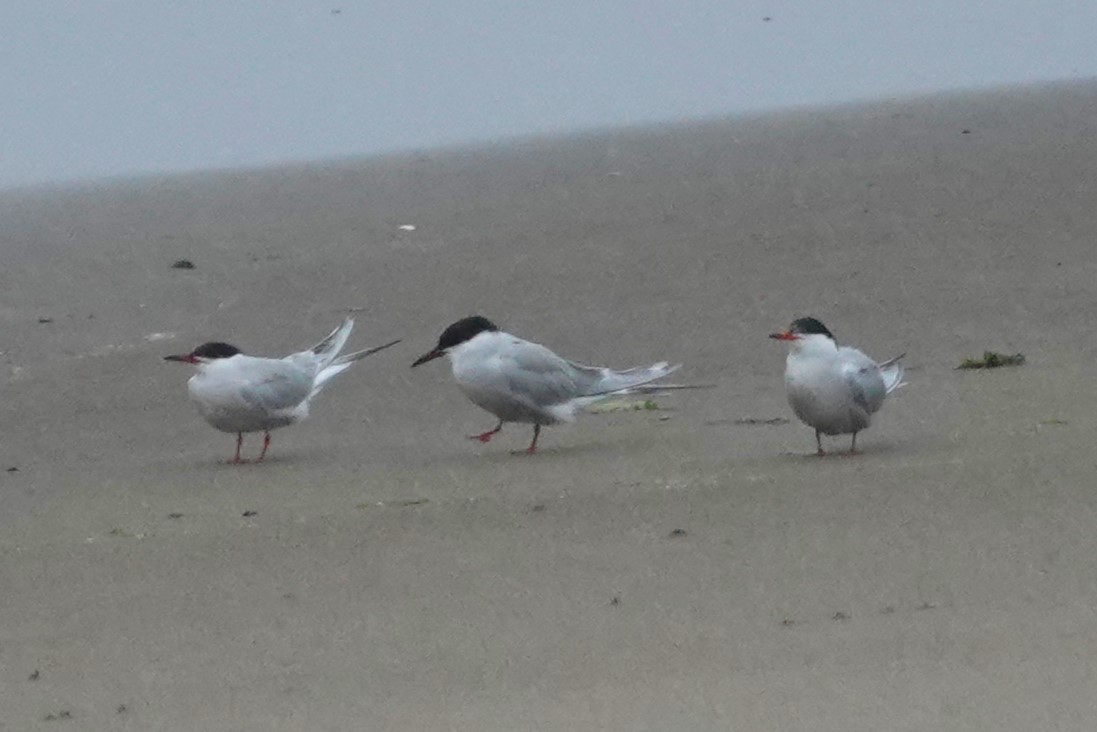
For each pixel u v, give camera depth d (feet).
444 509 38.63
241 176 97.25
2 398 53.78
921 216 72.23
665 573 32.48
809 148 92.68
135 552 36.40
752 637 28.68
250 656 29.37
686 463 42.22
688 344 56.34
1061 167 80.33
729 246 69.26
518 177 90.58
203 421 51.03
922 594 30.30
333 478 43.65
